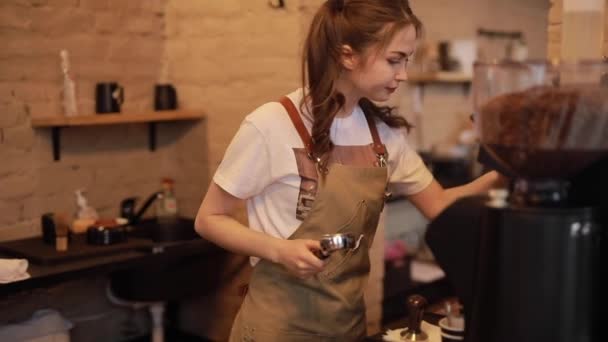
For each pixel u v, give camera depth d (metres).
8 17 2.87
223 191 1.75
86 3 3.13
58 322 2.69
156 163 3.52
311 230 1.74
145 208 3.23
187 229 3.21
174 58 3.41
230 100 3.21
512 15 5.07
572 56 2.04
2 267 2.41
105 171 3.30
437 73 4.66
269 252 1.63
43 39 2.99
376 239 3.22
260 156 1.71
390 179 1.90
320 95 1.71
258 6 3.04
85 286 3.27
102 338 3.36
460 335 1.53
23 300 3.02
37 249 2.74
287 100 1.77
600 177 1.25
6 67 2.88
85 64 3.15
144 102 3.39
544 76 1.16
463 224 1.32
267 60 3.04
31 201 3.02
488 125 1.23
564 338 1.17
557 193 1.23
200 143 3.37
